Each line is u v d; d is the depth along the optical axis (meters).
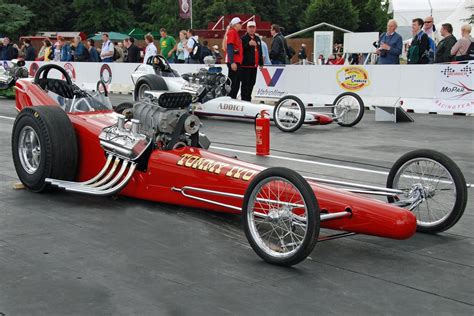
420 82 15.03
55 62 21.98
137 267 4.59
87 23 50.31
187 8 31.03
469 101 14.37
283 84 17.14
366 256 4.93
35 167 6.64
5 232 5.36
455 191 5.34
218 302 4.00
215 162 5.57
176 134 6.00
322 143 10.50
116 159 6.25
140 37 43.59
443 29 15.13
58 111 6.54
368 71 15.73
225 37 14.05
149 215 5.93
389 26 15.56
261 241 4.73
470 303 4.06
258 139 9.35
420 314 3.88
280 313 3.85
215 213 6.01
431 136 11.35
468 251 5.10
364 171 8.22
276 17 58.44
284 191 4.66
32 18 50.16
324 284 4.33
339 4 50.09
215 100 12.88
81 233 5.37
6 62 22.05
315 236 4.38
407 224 4.48
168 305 3.94
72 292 4.12
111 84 20.39
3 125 12.31
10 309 3.85
